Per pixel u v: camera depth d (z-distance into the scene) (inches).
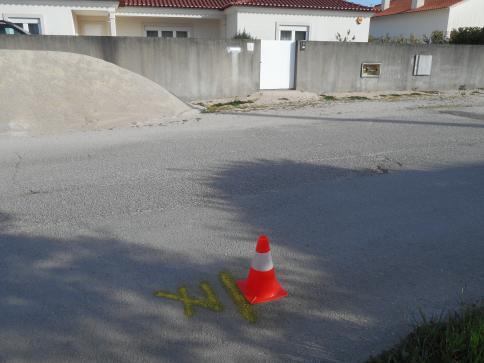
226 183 216.2
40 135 343.0
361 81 640.4
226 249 149.6
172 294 124.0
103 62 464.1
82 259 143.1
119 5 749.3
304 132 336.8
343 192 203.5
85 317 114.1
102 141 316.5
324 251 148.3
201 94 564.1
